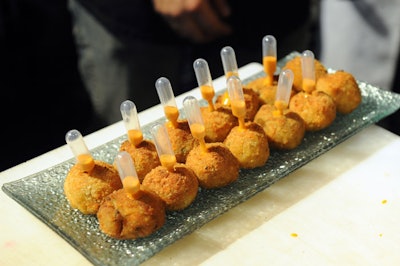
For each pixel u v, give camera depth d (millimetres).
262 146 456
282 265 392
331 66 790
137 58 777
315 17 886
